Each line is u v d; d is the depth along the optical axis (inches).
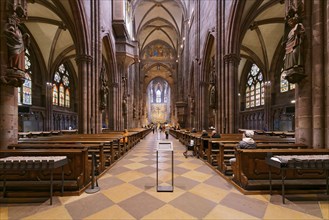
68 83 1246.9
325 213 147.3
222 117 514.9
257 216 143.8
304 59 238.7
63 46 940.0
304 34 235.1
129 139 478.3
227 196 180.4
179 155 405.1
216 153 303.1
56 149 208.2
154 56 1867.6
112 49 773.3
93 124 523.8
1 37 225.5
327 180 178.4
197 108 857.5
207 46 721.0
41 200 170.7
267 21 694.5
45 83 987.3
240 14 477.7
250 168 196.1
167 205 162.9
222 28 536.1
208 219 140.6
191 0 1057.5
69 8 496.7
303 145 235.5
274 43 893.8
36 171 192.1
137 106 1647.4
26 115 873.5
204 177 242.1
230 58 498.3
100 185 211.8
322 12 227.5
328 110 220.2
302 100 242.4
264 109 1008.9
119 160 348.5
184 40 1293.1
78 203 165.9
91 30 535.8
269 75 975.0
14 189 184.4
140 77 1851.6
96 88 546.3
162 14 1494.8
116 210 153.9
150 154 418.6
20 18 238.2
